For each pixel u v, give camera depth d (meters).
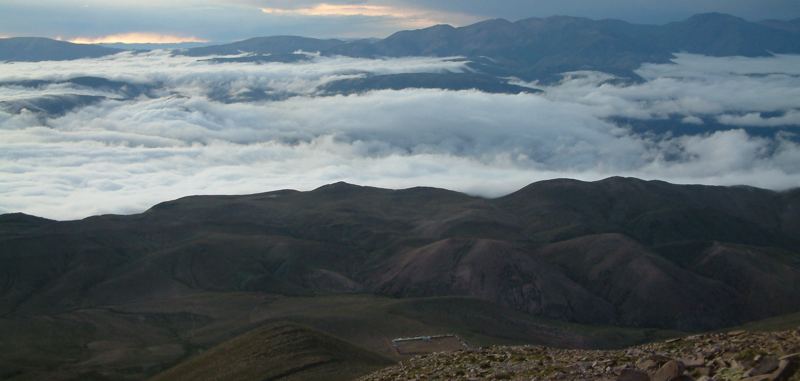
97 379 139.00
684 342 46.94
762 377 33.94
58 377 138.00
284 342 112.50
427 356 65.06
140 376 143.62
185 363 123.88
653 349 46.78
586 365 44.47
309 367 101.44
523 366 49.16
